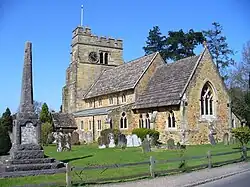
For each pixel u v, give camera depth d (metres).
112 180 15.91
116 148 34.03
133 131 38.06
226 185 14.76
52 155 27.94
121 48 64.06
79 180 15.19
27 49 20.17
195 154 25.50
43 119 55.53
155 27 75.94
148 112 40.56
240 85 55.62
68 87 62.19
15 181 15.53
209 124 37.41
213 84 38.56
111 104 50.31
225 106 39.44
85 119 51.78
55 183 14.18
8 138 30.77
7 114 40.81
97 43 61.81
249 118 47.72
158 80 42.97
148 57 47.78
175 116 36.47
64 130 54.25
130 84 45.06
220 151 27.50
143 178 16.61
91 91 58.22
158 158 23.67
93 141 48.19
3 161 19.34
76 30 61.25
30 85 19.91
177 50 72.44
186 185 14.92
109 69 60.78
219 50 68.69
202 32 69.88
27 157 18.75
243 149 23.20
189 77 36.81
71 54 63.72
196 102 36.84
